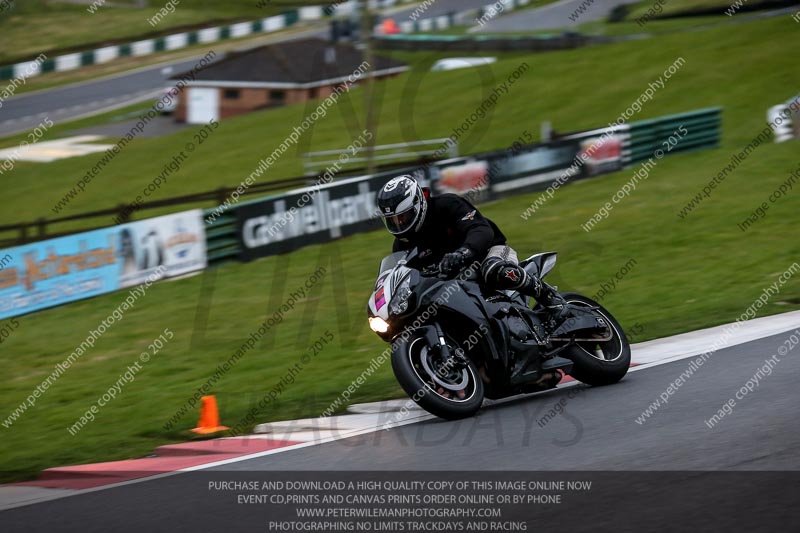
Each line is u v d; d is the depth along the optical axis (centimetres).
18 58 15500
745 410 1973
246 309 4500
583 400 2259
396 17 17462
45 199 9225
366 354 3462
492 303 2292
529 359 2266
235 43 16162
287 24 17188
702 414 1978
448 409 2128
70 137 11894
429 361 2175
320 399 2761
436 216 2270
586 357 2384
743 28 12750
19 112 13400
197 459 2112
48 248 4931
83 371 3691
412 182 2222
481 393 2205
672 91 10950
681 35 12912
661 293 3988
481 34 15375
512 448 1873
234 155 10356
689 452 1705
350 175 7669
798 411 1917
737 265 4388
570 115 10650
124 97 13812
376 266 5172
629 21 15825
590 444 1838
